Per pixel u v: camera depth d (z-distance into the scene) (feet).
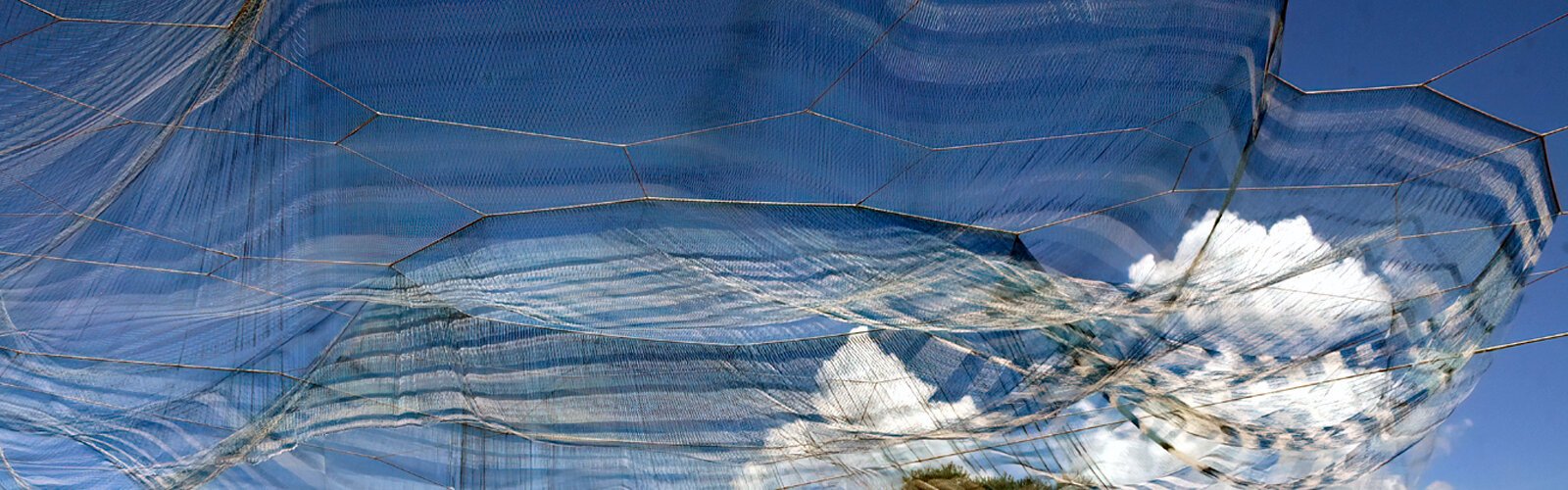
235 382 18.80
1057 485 18.22
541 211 14.56
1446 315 15.80
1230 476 17.95
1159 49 12.75
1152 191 13.47
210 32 13.85
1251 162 13.84
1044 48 12.80
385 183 14.57
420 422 19.27
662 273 15.67
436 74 13.37
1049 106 13.00
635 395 18.97
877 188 13.67
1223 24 12.74
